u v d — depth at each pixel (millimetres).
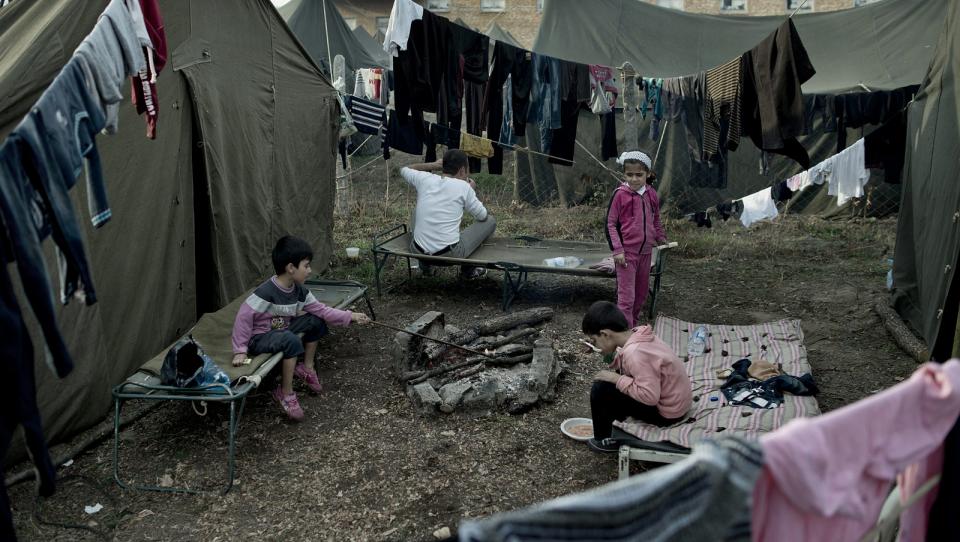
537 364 5043
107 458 4285
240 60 6035
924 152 5668
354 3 23750
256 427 4621
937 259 5164
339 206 10633
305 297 4859
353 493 3891
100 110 2744
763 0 22625
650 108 7707
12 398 2072
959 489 2010
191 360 4055
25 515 3707
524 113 7145
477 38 6707
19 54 3949
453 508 3744
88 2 4293
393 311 6805
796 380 4410
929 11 10680
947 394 1833
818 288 7418
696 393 4473
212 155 5660
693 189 10602
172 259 5398
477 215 7078
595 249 7430
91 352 4480
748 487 1468
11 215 2051
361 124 7230
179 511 3752
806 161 6301
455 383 4910
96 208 2725
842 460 1702
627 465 3730
